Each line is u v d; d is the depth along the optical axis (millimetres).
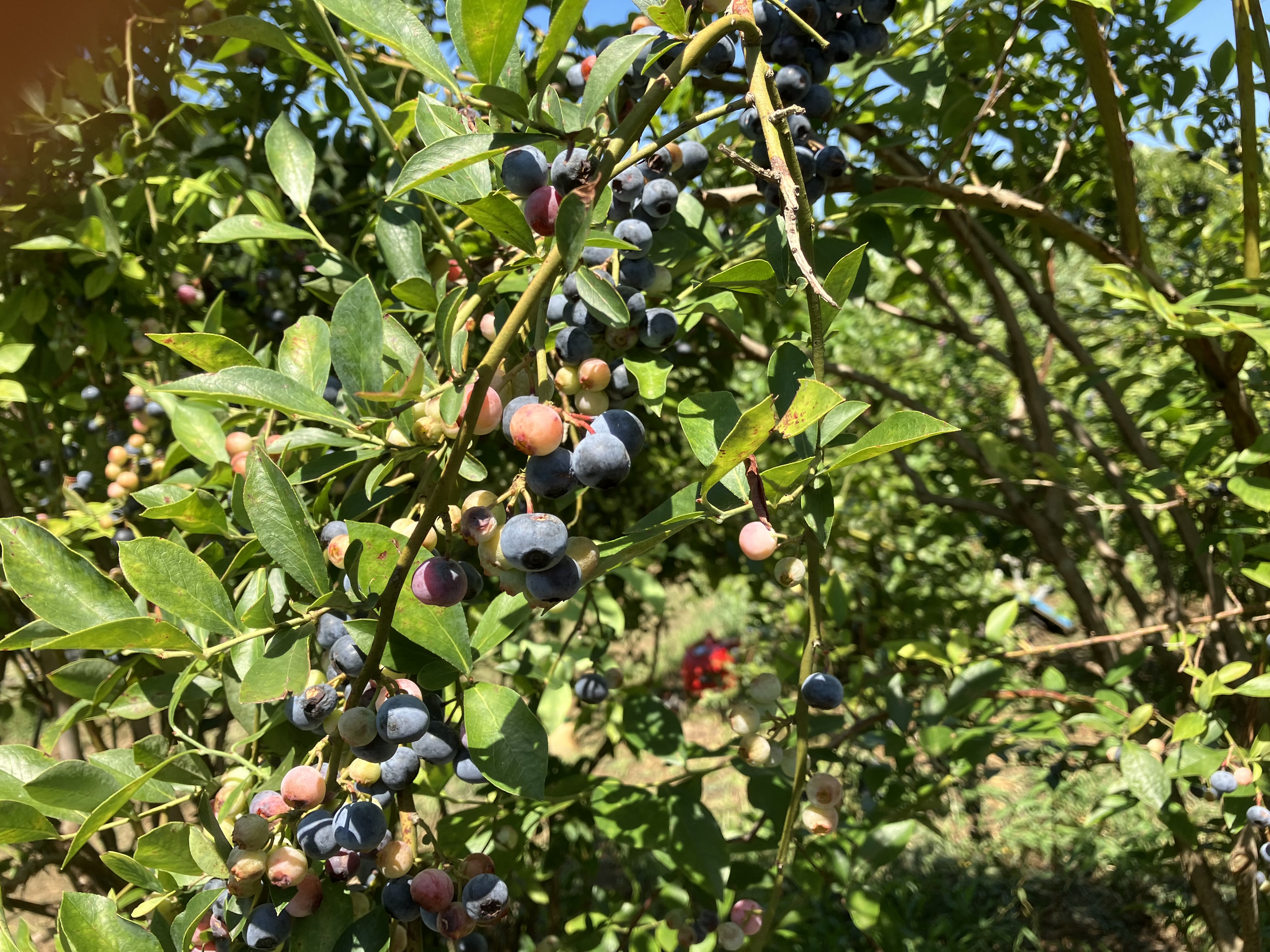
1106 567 913
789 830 403
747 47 330
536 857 821
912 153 693
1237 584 762
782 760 442
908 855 1354
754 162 413
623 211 375
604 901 662
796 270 397
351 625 324
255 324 779
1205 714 514
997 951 1174
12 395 574
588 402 353
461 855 505
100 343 652
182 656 378
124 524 610
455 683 382
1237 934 685
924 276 872
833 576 662
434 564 291
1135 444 734
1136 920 1202
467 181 331
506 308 386
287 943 326
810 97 413
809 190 417
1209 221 963
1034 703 694
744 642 1654
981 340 898
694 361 838
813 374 357
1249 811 507
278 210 561
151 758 357
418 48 311
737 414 349
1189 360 734
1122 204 573
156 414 661
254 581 395
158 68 655
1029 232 823
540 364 296
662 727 552
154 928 332
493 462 715
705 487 286
